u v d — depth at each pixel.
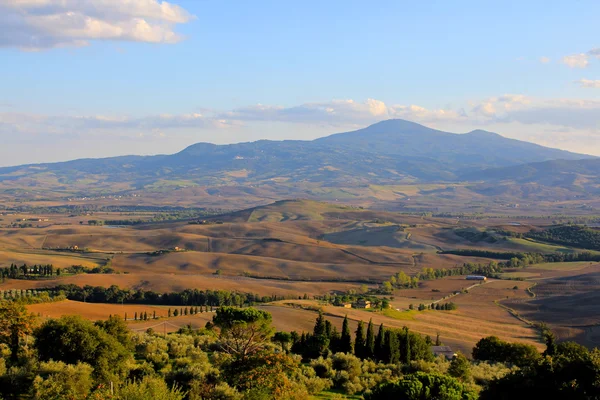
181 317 153.38
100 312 152.38
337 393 74.38
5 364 69.81
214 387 63.41
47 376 64.62
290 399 63.88
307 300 192.38
